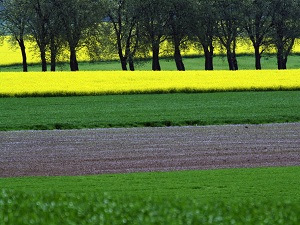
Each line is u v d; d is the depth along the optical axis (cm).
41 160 5381
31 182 4378
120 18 18662
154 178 4453
